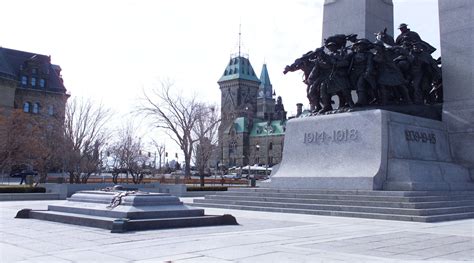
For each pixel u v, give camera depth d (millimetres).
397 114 23531
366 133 23078
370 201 19656
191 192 38219
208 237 12234
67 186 33625
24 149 46094
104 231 13164
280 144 156250
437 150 25312
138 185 37938
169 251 10023
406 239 12305
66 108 61562
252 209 22500
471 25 26562
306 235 12961
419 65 26047
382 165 22031
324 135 24875
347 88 25219
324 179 23359
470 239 12375
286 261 9000
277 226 15242
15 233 12750
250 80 188000
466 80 26359
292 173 25484
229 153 157250
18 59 106938
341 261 9055
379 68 24922
